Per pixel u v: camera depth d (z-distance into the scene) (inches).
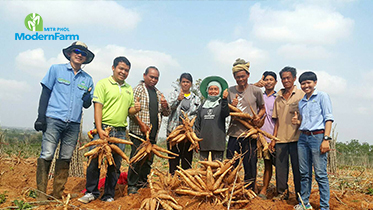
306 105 158.4
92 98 174.9
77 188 210.4
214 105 186.1
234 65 189.2
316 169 150.3
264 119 179.2
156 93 195.8
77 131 170.4
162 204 139.9
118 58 164.4
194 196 149.8
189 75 199.6
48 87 157.6
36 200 154.9
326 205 147.9
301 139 159.9
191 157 201.6
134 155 180.2
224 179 157.2
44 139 156.3
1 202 154.3
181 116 197.3
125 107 167.9
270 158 188.7
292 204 168.2
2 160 291.6
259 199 166.7
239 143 169.0
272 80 200.8
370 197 187.5
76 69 170.6
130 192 175.0
